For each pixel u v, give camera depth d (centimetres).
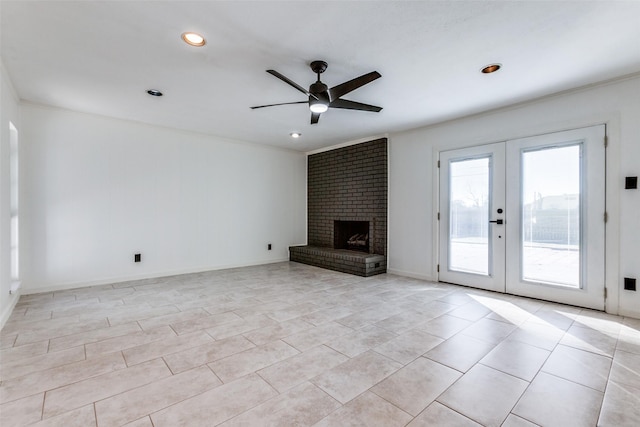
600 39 225
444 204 431
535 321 282
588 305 314
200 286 412
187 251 496
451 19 203
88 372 193
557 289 334
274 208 610
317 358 213
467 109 376
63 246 389
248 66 267
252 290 392
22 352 220
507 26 210
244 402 164
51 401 164
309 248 592
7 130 292
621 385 180
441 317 294
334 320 286
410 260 470
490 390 175
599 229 306
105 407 159
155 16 199
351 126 455
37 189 370
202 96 337
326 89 258
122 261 434
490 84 304
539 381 184
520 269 362
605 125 300
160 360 209
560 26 210
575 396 169
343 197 576
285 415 154
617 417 152
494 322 280
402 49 240
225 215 540
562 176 329
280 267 555
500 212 376
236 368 199
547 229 341
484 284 392
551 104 334
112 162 423
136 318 289
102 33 218
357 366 202
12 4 185
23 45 233
